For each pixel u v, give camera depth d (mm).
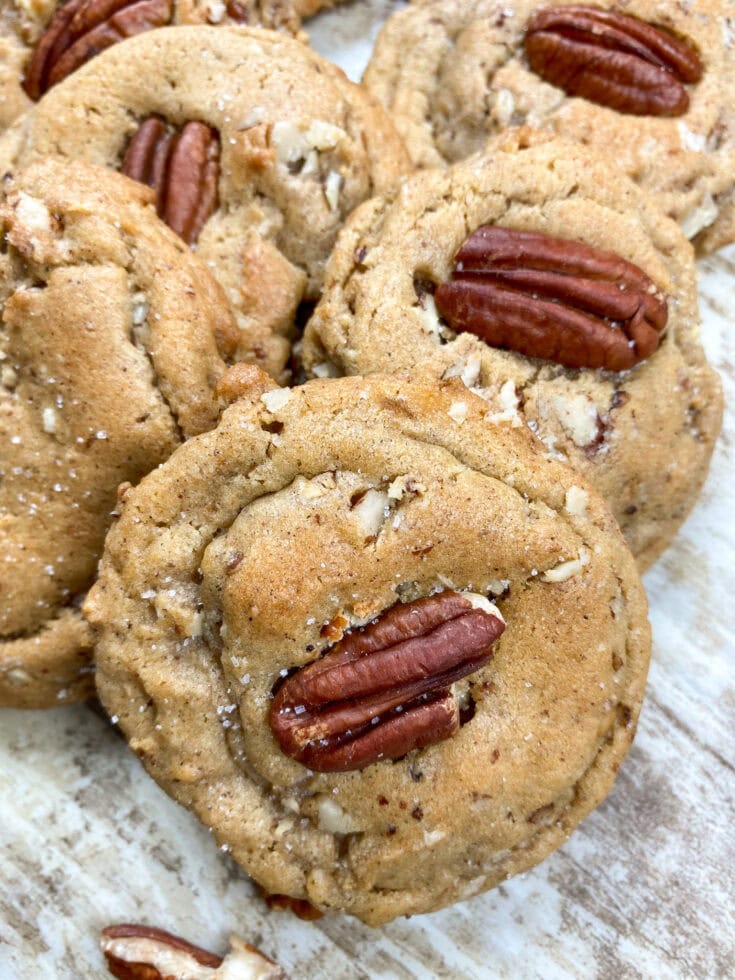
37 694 135
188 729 117
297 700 111
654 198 153
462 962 141
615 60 153
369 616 113
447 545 115
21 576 126
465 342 130
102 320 122
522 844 123
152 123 141
